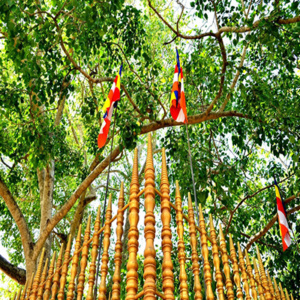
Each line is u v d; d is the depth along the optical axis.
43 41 7.89
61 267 3.73
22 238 8.70
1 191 8.67
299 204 10.15
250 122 10.39
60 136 10.75
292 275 9.88
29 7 7.11
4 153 9.70
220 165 9.42
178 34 8.45
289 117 8.99
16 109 8.81
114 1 7.27
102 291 3.09
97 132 11.28
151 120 9.22
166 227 3.04
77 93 12.82
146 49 9.38
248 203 11.56
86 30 8.16
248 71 8.76
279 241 10.23
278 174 10.63
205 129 11.02
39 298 3.71
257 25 8.13
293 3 7.80
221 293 3.15
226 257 3.46
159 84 11.12
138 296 2.68
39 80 8.12
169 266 2.85
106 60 9.42
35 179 11.30
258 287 3.95
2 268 8.55
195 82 9.38
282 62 9.76
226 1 8.75
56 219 8.85
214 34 8.33
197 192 8.75
